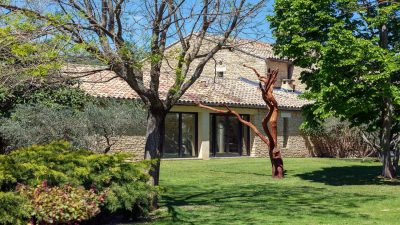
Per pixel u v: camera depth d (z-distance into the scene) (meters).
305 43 15.51
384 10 14.96
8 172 8.00
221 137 29.64
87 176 8.91
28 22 7.96
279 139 31.53
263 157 30.05
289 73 36.88
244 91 31.23
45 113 17.39
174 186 15.66
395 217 10.38
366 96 15.38
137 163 9.81
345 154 32.62
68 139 17.56
